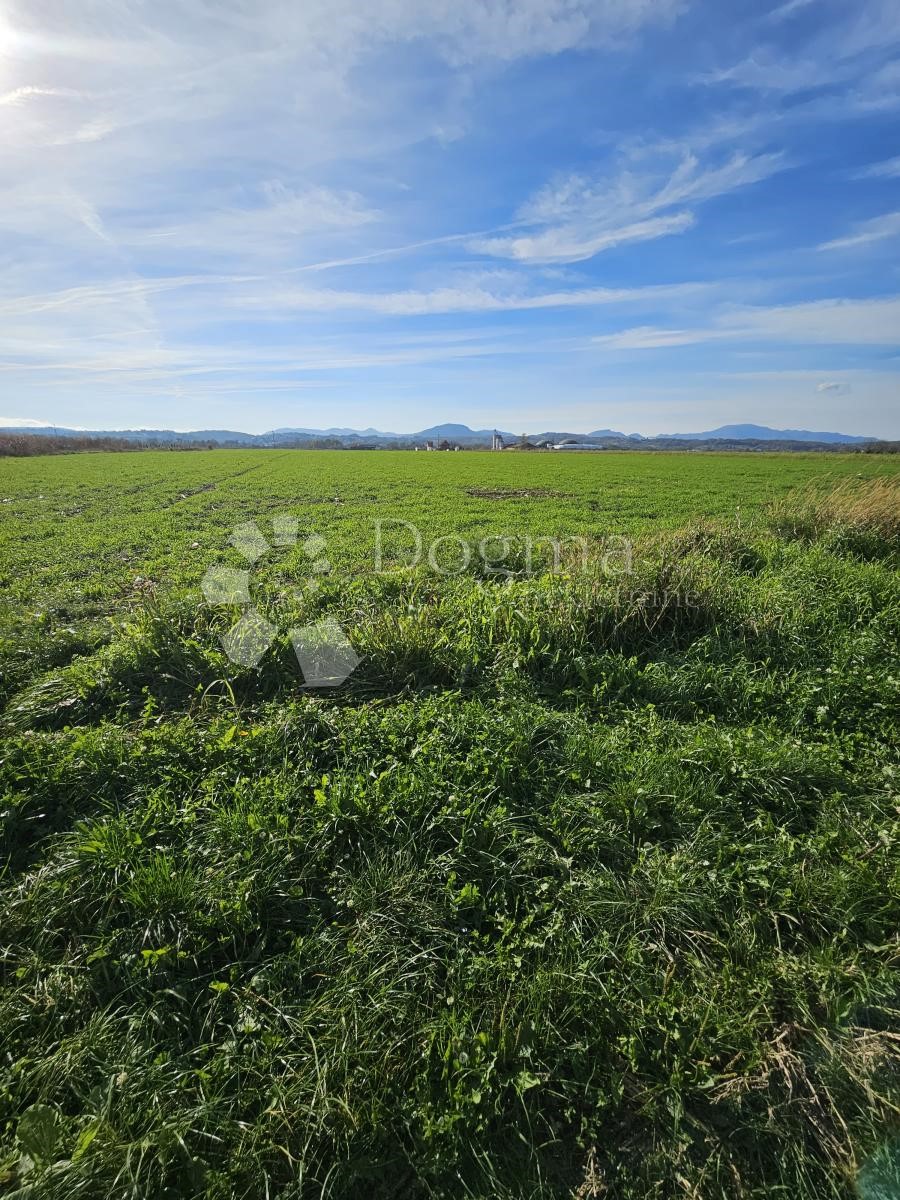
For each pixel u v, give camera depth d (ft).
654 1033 8.20
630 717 15.69
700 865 10.70
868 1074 7.56
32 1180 6.42
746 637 19.86
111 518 53.67
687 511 56.13
